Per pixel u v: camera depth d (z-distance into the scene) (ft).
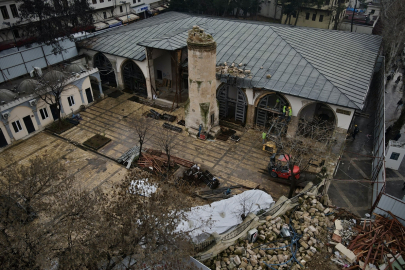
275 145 124.47
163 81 176.35
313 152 113.70
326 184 105.50
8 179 76.95
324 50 146.82
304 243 76.07
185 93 168.76
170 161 118.73
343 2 277.64
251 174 116.16
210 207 89.25
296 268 70.69
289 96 123.65
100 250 63.67
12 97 128.06
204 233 76.74
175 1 241.76
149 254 62.39
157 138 134.41
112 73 175.63
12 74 148.15
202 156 125.39
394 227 82.12
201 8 246.27
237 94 138.00
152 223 64.80
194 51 117.08
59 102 143.13
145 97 167.53
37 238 65.21
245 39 151.94
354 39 164.66
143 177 85.40
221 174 116.26
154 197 71.72
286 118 127.34
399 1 201.57
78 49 175.22
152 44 141.79
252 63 138.00
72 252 64.34
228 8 252.21
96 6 230.48
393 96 179.73
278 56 139.03
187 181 110.22
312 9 258.78
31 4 150.41
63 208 73.92
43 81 134.10
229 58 142.82
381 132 126.00
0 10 177.78
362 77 129.49
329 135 123.24
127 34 173.58
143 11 271.69
